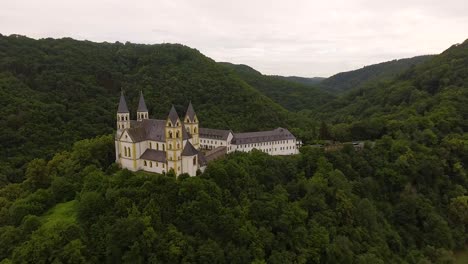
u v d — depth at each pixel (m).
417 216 151.50
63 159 155.25
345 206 133.00
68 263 92.62
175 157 125.69
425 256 137.38
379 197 157.25
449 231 145.25
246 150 164.00
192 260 98.56
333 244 118.56
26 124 195.75
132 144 133.50
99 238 101.56
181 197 110.88
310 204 131.62
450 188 167.12
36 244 96.94
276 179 138.50
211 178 120.50
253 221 115.62
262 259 107.00
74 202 125.62
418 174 166.00
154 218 104.25
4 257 103.75
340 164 160.00
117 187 113.94
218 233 109.19
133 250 96.50
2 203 132.75
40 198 124.12
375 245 130.12
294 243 116.94
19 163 178.00
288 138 176.00
